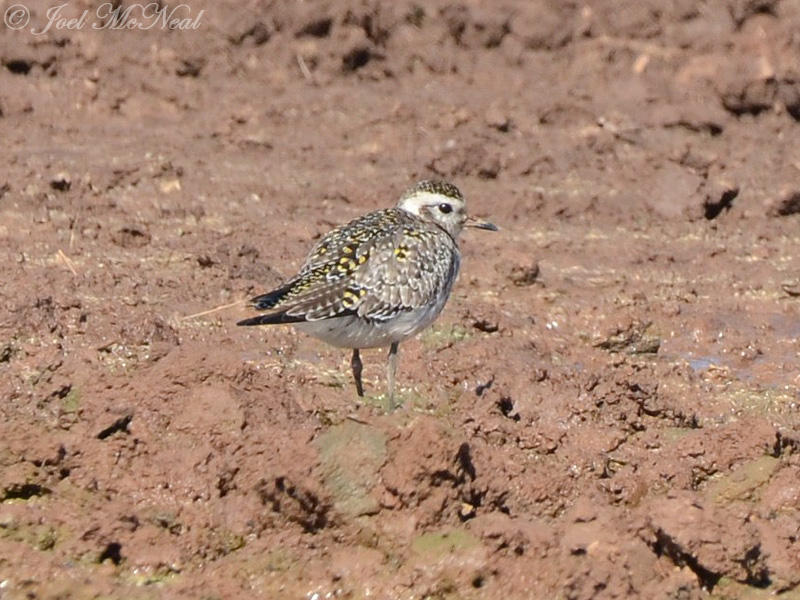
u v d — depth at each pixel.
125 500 14.77
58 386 16.06
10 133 23.86
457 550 14.03
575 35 28.09
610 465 15.83
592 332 18.53
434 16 27.78
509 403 16.58
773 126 26.00
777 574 14.30
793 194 22.84
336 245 15.90
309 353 17.67
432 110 25.55
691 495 14.81
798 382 17.64
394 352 16.19
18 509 14.48
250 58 26.62
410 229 16.19
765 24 27.98
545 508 14.98
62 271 19.05
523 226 22.16
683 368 17.83
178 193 22.08
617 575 13.69
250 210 21.86
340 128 24.98
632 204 22.84
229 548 14.38
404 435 14.38
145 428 15.44
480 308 18.59
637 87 26.83
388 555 14.16
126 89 25.55
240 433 15.23
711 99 26.42
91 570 14.05
